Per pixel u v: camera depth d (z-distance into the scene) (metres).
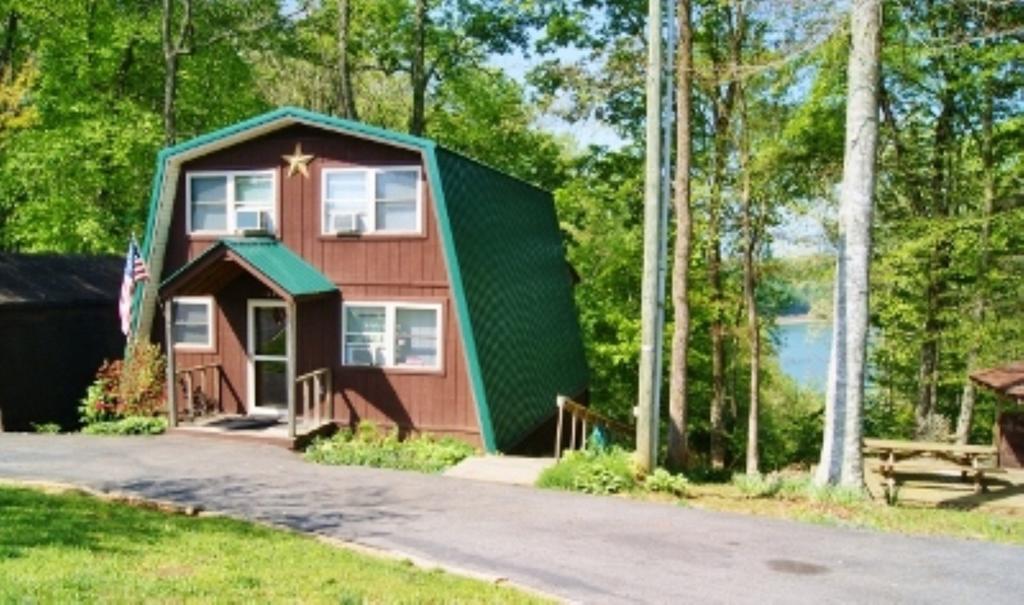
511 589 8.09
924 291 21.69
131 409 18.52
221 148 18.75
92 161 25.53
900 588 8.45
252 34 31.02
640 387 13.48
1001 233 20.12
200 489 12.37
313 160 18.25
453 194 17.77
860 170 12.81
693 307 23.59
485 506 11.68
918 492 14.41
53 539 8.66
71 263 23.47
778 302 25.75
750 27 20.05
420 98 30.84
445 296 17.36
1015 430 18.06
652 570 8.89
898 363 24.25
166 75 27.41
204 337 19.16
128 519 10.14
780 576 8.77
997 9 18.75
